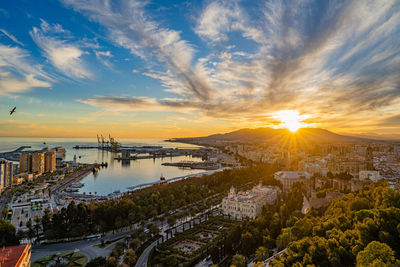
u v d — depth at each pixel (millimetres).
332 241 151250
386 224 140750
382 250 117125
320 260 153375
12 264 185750
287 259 164875
